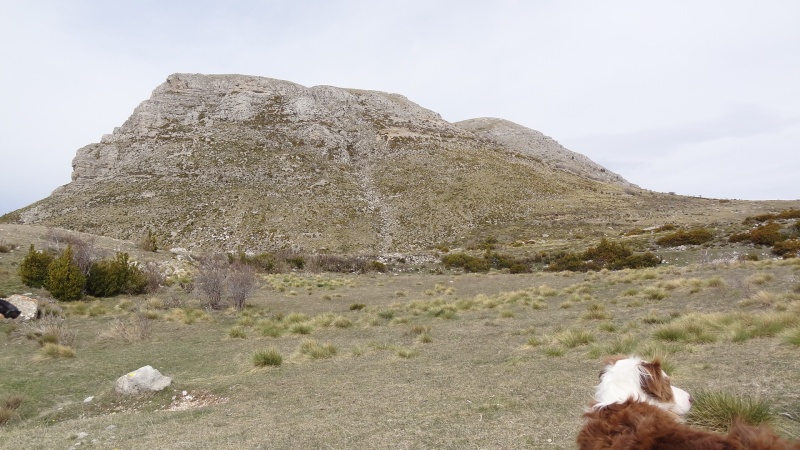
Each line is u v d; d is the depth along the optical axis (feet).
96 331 51.44
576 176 320.09
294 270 127.95
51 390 31.65
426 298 76.89
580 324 40.24
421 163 288.51
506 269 121.39
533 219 205.05
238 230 201.77
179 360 39.22
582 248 133.08
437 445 15.02
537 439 14.49
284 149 300.61
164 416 23.85
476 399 20.17
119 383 29.40
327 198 240.32
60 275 66.80
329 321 53.57
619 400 8.13
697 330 29.53
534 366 25.93
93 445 19.61
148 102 345.10
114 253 97.86
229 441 18.08
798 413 14.34
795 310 30.81
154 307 65.46
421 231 204.13
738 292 46.06
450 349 35.04
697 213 187.42
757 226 123.03
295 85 419.95
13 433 23.79
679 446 6.38
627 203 224.94
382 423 18.16
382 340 42.47
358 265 131.75
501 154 334.65
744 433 6.07
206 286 67.21
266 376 30.86
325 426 18.62
